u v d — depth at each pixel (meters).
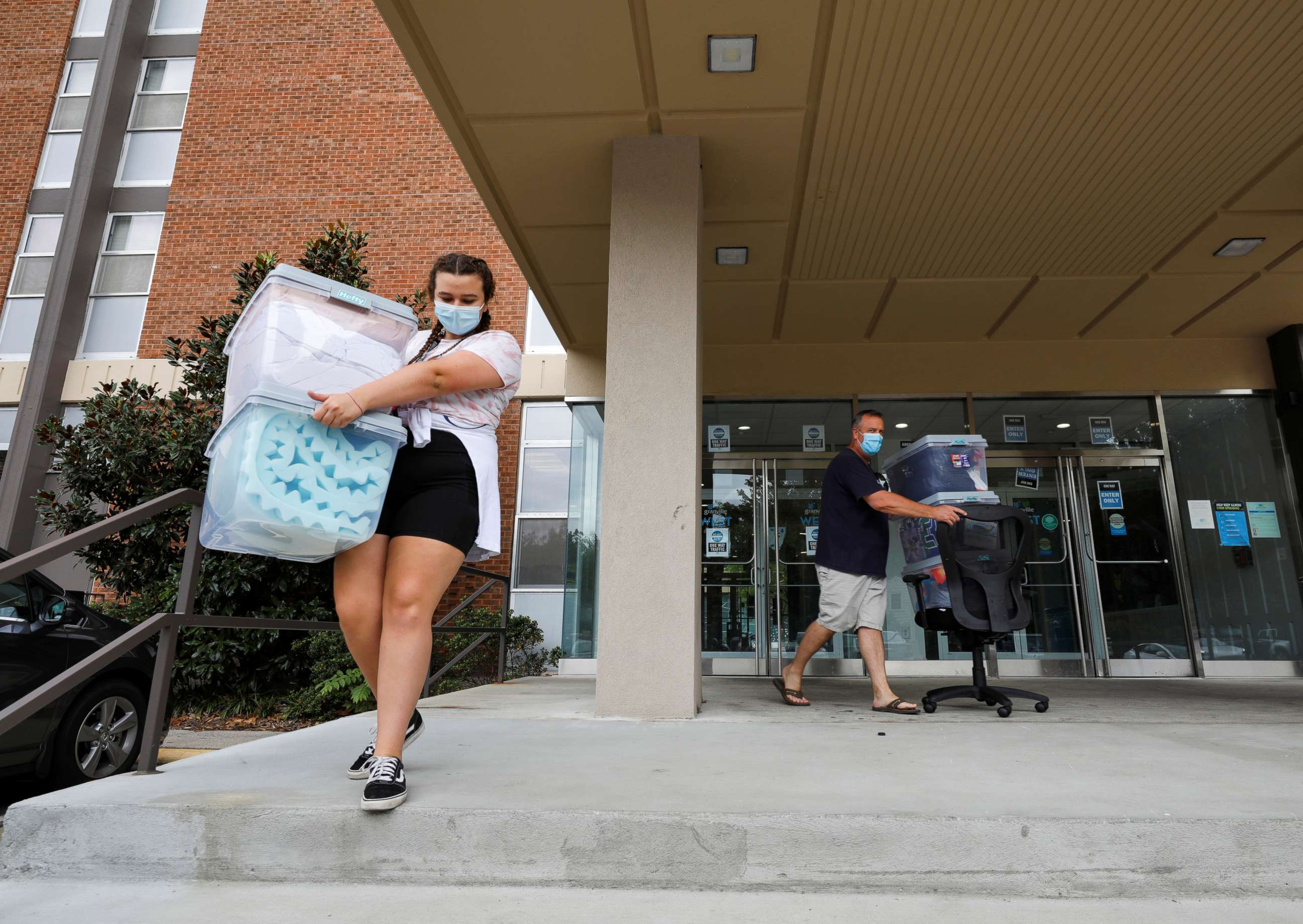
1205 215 5.54
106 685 4.27
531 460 10.27
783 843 1.82
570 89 4.31
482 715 3.95
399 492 2.18
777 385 8.00
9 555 3.97
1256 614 7.66
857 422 4.36
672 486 4.06
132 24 12.16
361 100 11.27
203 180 11.12
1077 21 3.79
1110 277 6.52
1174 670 7.57
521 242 5.88
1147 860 1.79
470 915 1.64
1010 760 2.62
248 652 7.56
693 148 4.58
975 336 7.82
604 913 1.66
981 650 4.35
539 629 9.38
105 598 9.66
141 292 11.32
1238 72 4.12
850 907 1.71
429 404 2.24
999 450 7.96
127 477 7.59
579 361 8.12
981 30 3.86
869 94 4.32
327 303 2.08
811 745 2.97
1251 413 7.98
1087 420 8.02
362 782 2.21
